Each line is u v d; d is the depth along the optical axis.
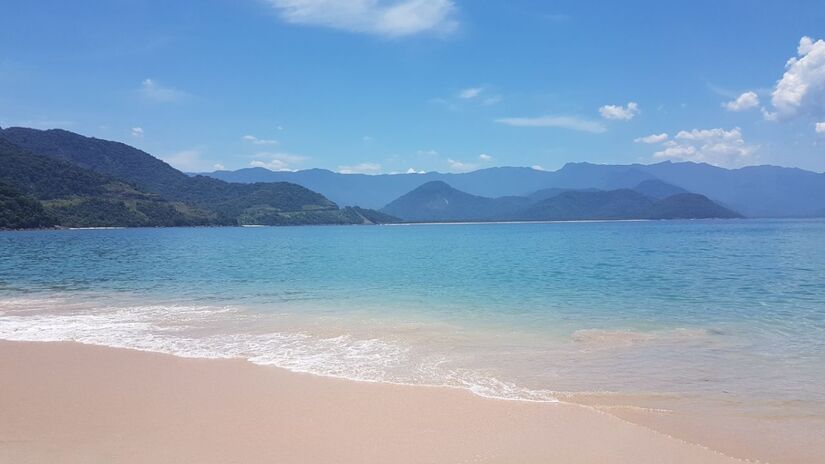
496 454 7.35
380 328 15.95
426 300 21.66
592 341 14.24
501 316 17.94
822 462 7.16
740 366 11.77
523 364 11.94
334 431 8.14
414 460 7.15
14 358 12.51
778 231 109.00
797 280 26.86
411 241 86.94
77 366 11.78
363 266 38.47
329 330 15.67
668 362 12.11
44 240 82.50
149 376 11.02
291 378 10.88
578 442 7.78
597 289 24.61
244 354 12.86
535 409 9.12
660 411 9.05
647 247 58.94
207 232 145.75
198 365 11.86
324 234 132.38
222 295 23.34
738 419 8.70
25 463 7.02
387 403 9.39
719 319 17.20
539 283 27.11
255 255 51.59
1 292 24.39
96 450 7.44
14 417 8.73
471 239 92.06
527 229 161.62
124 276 31.64
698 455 7.37
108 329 15.85
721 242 67.81
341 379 10.80
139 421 8.55
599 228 159.75
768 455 7.39
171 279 29.89
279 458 7.18
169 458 7.16
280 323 16.77
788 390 10.14
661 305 19.98
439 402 9.45
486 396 9.77
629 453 7.41
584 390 10.12
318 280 29.34
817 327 15.85
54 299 22.16
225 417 8.72
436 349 13.36
